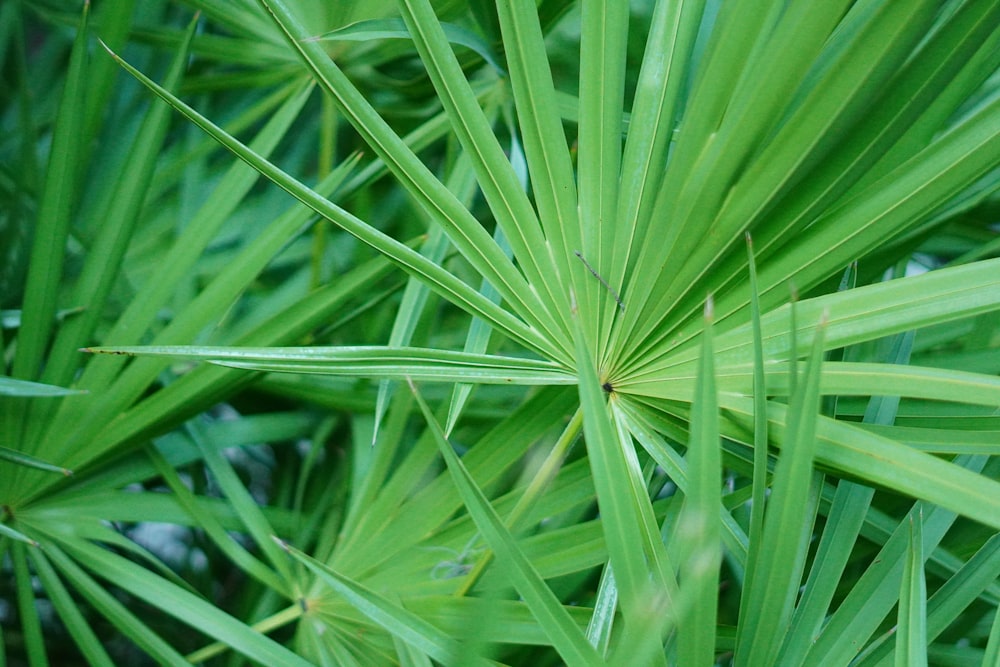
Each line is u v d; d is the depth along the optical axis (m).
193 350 1.60
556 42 1.99
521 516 1.69
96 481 1.81
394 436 1.82
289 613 1.77
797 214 1.59
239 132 1.98
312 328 1.79
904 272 1.84
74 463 1.78
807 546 1.62
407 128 1.99
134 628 1.75
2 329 1.79
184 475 2.03
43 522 1.78
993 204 1.86
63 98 1.73
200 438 1.84
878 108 1.53
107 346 1.78
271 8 1.58
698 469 1.48
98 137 2.00
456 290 1.65
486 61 1.89
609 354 1.65
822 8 1.50
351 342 1.96
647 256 1.62
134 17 2.00
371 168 1.84
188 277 1.97
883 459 1.54
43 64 2.08
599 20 1.61
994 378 1.52
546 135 1.63
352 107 1.61
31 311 1.76
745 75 1.55
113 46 1.83
